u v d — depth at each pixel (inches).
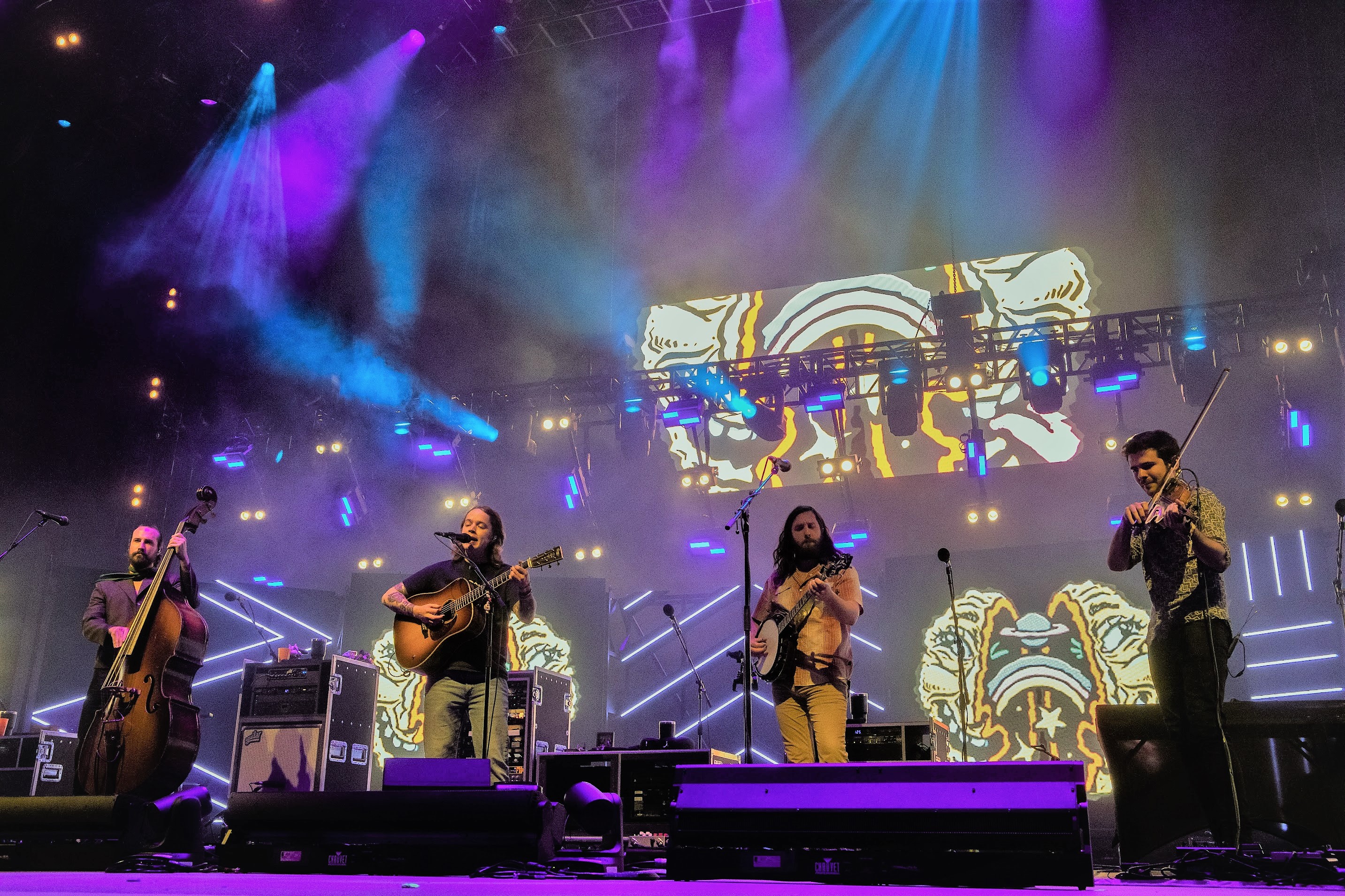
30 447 484.4
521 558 575.8
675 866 150.2
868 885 140.2
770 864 145.7
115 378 518.0
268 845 172.2
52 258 498.6
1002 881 136.2
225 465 533.3
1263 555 462.6
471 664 204.2
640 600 545.0
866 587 529.7
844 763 150.3
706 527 543.2
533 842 162.7
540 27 553.3
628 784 284.8
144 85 493.7
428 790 167.0
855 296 560.7
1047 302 530.0
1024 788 139.5
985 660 458.3
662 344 580.4
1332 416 441.7
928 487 537.3
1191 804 190.7
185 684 221.3
